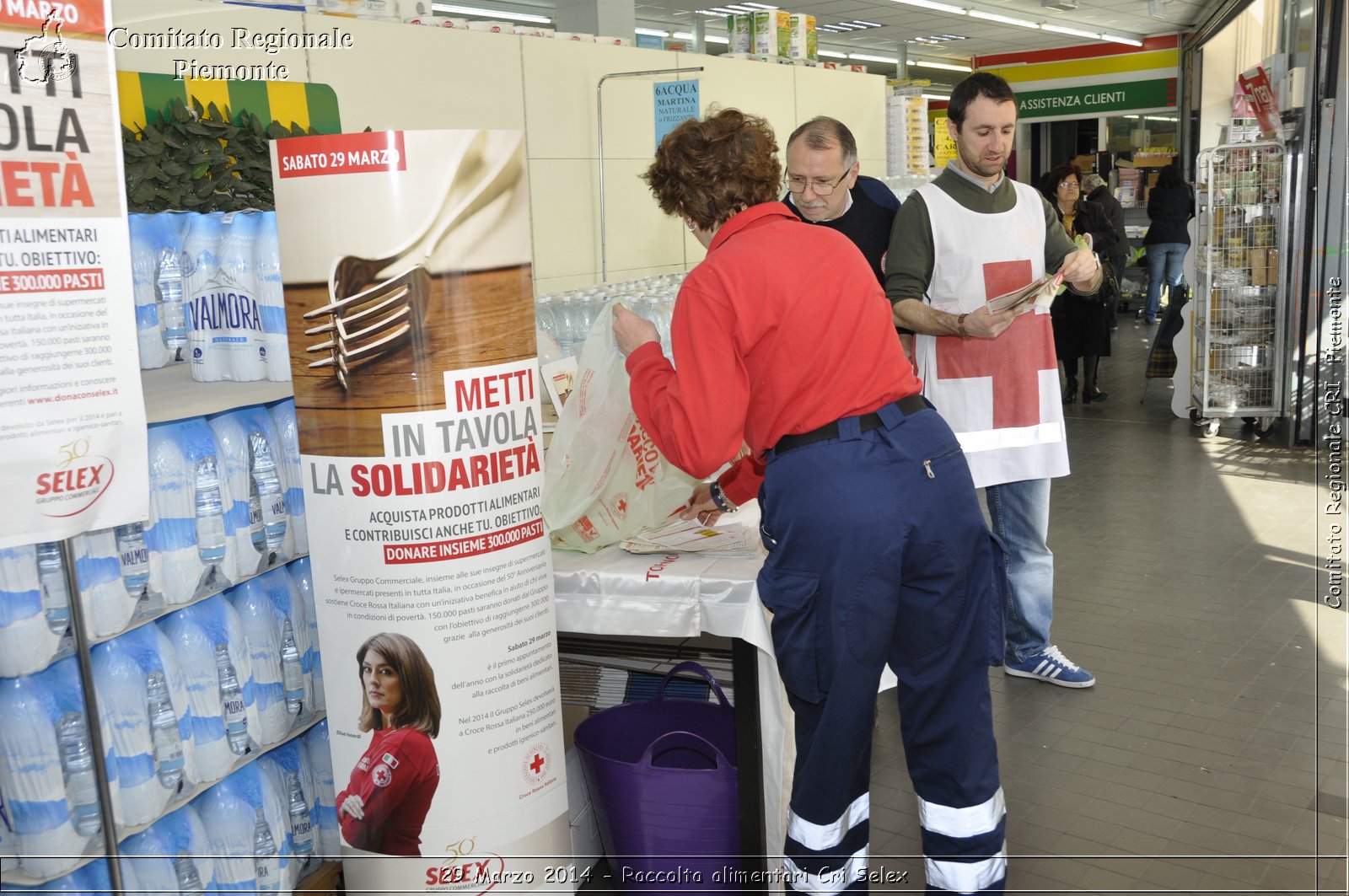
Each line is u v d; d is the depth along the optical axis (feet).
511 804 6.79
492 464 6.46
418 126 12.26
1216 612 13.28
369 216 6.05
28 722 5.62
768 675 7.15
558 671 7.14
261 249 7.27
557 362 8.87
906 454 6.20
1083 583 14.55
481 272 6.28
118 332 5.71
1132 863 8.11
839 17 50.03
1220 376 23.17
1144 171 55.57
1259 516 17.35
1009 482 10.84
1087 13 51.93
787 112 18.98
